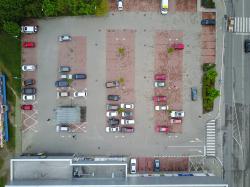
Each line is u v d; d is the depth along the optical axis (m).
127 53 71.69
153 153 72.19
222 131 72.06
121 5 70.62
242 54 71.69
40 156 68.25
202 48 71.75
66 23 71.38
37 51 71.50
